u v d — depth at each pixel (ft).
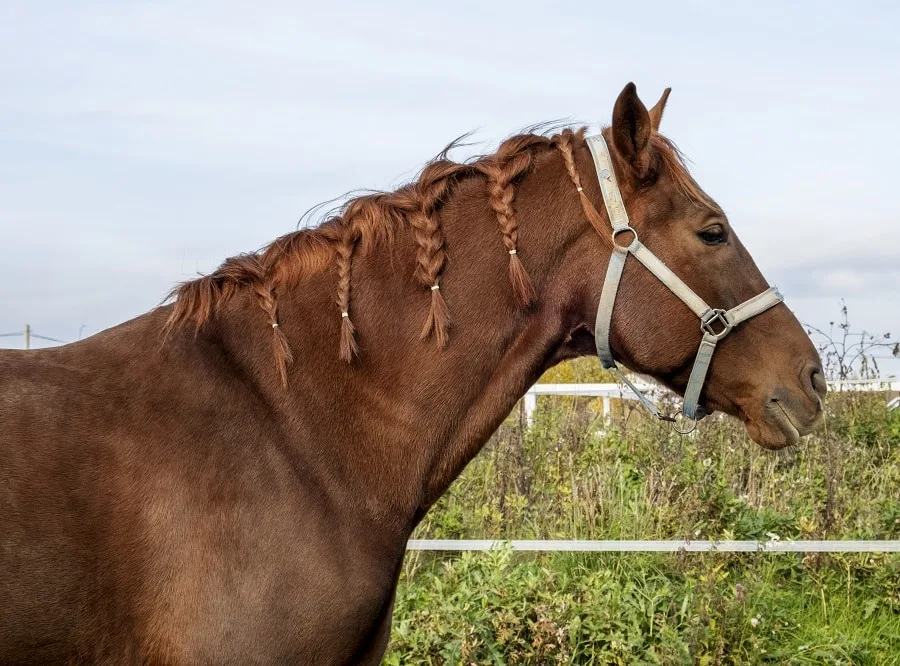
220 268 8.38
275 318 8.09
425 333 8.20
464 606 13.97
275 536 7.41
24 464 6.93
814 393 8.55
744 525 18.21
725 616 14.01
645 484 19.76
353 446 8.02
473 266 8.51
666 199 8.59
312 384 8.03
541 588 14.84
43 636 6.81
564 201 8.72
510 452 21.33
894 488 20.86
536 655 13.44
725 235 8.61
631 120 8.43
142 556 7.05
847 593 16.94
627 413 24.73
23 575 6.72
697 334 8.50
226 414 7.60
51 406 7.22
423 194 8.68
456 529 18.84
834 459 20.61
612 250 8.58
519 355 8.57
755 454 22.26
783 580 17.79
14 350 7.66
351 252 8.43
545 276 8.66
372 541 7.95
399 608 15.24
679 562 16.58
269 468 7.58
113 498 7.06
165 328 7.87
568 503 19.10
